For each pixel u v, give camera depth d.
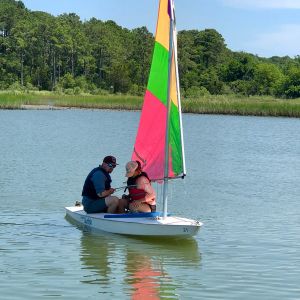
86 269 13.38
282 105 90.81
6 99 101.25
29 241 15.73
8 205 20.45
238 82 174.12
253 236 16.81
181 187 25.70
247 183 26.97
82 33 193.50
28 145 41.62
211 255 14.77
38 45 181.75
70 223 17.88
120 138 49.03
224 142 49.38
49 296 11.59
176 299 11.59
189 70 186.50
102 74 187.38
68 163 31.97
